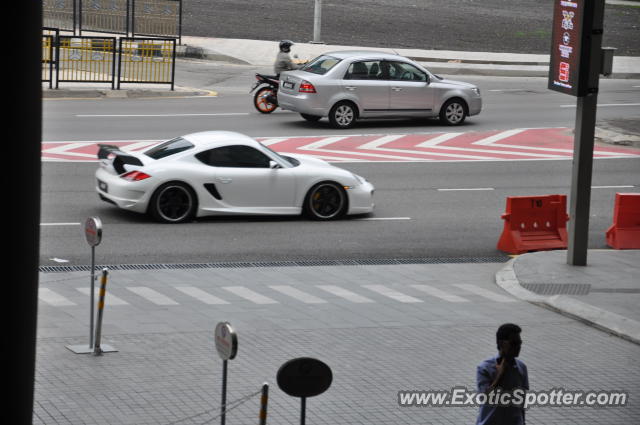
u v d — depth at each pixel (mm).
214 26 65812
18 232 7898
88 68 51031
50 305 18422
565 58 22562
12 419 8031
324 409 13930
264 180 25844
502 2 86312
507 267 22953
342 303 19703
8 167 7801
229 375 15070
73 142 35406
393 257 23719
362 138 38781
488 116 44938
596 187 32438
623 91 53500
